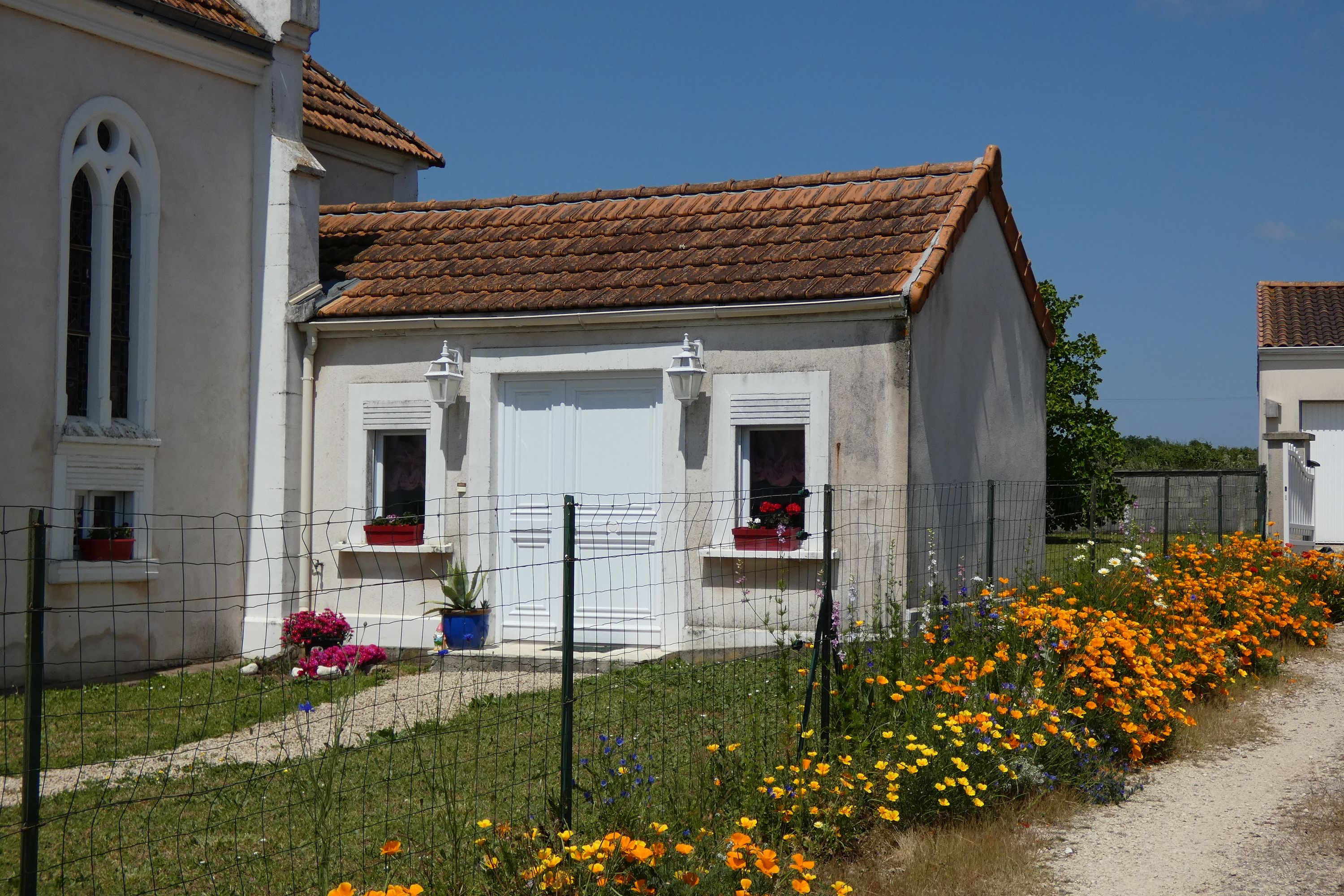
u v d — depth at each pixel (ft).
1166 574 39.34
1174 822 22.30
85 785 24.14
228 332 44.52
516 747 22.72
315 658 37.55
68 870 19.31
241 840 20.70
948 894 18.56
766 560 38.93
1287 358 87.35
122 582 40.22
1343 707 31.60
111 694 34.86
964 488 42.60
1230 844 21.04
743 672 32.78
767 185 46.91
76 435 38.78
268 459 44.68
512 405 43.24
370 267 47.65
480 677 36.35
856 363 38.24
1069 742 24.11
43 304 38.14
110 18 39.99
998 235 46.55
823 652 24.07
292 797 23.02
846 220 42.98
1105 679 25.95
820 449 38.52
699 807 19.38
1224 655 33.27
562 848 17.21
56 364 38.50
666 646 40.27
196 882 18.74
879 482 37.73
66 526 38.81
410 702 32.55
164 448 42.01
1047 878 19.49
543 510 42.65
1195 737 27.99
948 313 41.22
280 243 44.96
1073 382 98.48
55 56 38.63
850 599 36.55
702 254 42.86
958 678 24.59
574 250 45.44
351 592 44.32
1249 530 64.39
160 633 41.73
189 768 24.32
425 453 44.47
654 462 41.42
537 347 42.34
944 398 40.83
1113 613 29.32
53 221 38.50
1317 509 86.94
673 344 40.52
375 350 44.52
